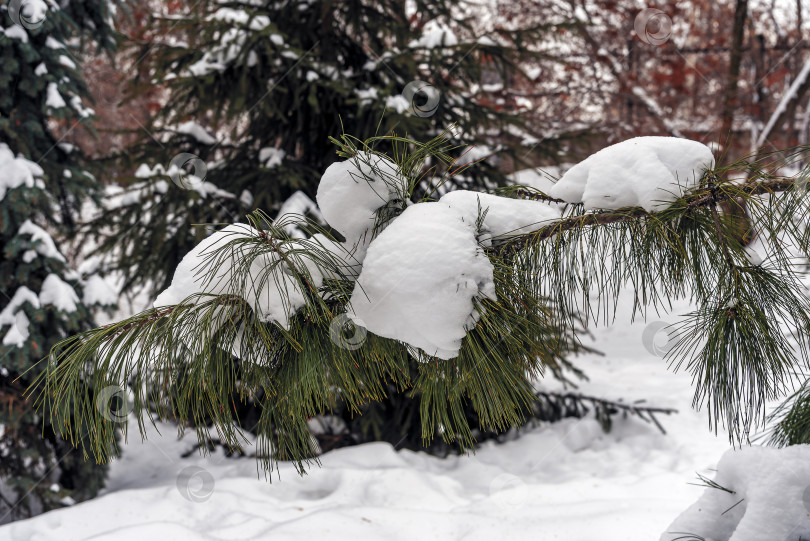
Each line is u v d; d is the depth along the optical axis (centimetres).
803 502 101
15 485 359
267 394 96
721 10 1103
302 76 391
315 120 412
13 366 350
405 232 94
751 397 94
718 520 113
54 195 399
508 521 324
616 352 654
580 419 489
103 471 402
